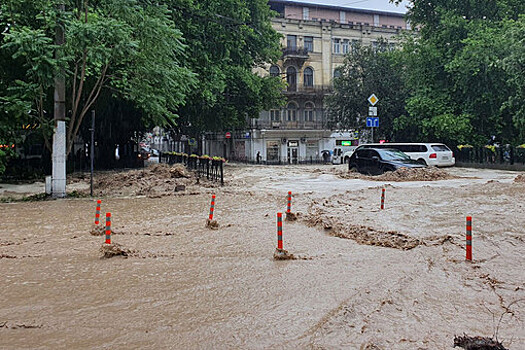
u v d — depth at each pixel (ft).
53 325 14.43
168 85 55.42
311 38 170.30
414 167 68.64
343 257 23.15
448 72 102.12
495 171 84.02
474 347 12.79
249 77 105.81
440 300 16.84
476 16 104.83
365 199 43.52
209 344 13.11
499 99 95.55
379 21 181.78
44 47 44.68
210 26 90.99
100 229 29.25
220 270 20.79
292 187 57.82
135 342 13.21
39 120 50.55
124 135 114.83
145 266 21.43
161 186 59.62
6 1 48.52
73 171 92.63
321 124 171.73
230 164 147.43
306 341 13.28
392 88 124.16
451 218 32.71
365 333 13.83
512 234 27.53
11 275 19.88
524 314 15.58
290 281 19.07
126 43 47.50
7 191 58.95
